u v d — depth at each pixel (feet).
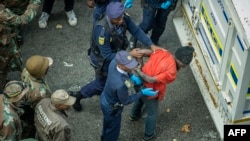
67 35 49.44
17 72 45.37
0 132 30.50
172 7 43.04
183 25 48.37
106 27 35.29
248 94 35.73
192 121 41.91
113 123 36.63
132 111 40.96
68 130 32.73
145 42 37.55
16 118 31.14
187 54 35.04
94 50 37.09
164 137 40.81
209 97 42.27
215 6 38.29
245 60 33.32
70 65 46.55
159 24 44.68
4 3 39.11
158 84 35.60
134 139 40.68
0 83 41.34
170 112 42.60
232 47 35.78
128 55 32.99
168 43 48.47
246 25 32.55
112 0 37.40
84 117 42.22
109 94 34.78
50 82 45.01
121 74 33.40
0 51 39.60
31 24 50.26
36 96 33.99
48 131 32.19
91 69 46.21
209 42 40.81
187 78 45.09
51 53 47.65
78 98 41.37
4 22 37.58
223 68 37.86
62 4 52.54
